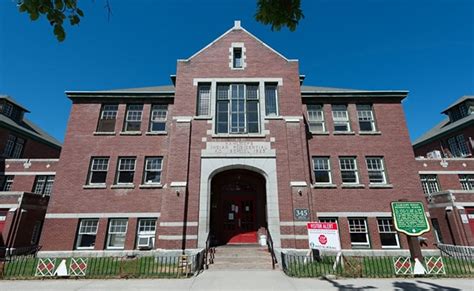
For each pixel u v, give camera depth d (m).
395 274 10.73
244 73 19.11
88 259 14.30
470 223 19.22
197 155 16.89
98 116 19.66
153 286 9.45
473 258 16.05
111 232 17.12
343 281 9.98
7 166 24.64
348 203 17.22
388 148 18.69
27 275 10.95
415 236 11.90
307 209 15.76
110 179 18.03
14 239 19.64
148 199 17.59
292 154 16.97
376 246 16.38
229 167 16.75
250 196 18.73
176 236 15.00
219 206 18.28
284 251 13.66
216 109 18.33
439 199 21.14
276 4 5.00
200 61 19.38
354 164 18.55
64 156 18.31
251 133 17.59
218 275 11.24
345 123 19.75
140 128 19.56
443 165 24.25
